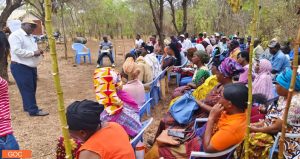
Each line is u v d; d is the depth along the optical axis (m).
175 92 5.21
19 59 5.77
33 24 5.79
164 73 7.22
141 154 3.45
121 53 19.00
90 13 27.02
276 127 2.96
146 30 27.14
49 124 5.70
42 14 14.50
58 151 3.09
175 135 3.51
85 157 2.06
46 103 7.10
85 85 9.15
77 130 2.09
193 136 3.44
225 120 2.80
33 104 6.09
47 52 17.56
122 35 29.00
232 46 9.31
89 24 28.78
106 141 2.12
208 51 10.90
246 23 18.20
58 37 23.98
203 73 5.00
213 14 24.09
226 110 2.82
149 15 25.98
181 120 3.91
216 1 23.75
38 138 5.06
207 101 3.91
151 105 6.83
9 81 9.20
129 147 2.22
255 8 1.76
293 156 2.90
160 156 3.40
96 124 2.12
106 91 3.45
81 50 14.08
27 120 5.90
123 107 3.56
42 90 8.44
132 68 4.82
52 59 1.40
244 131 2.76
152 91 6.75
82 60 15.16
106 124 2.28
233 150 2.87
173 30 26.27
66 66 13.10
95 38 29.00
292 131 2.95
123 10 28.73
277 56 7.08
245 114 2.80
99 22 28.52
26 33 5.76
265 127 3.03
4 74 8.98
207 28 24.34
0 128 2.70
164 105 6.88
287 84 2.87
